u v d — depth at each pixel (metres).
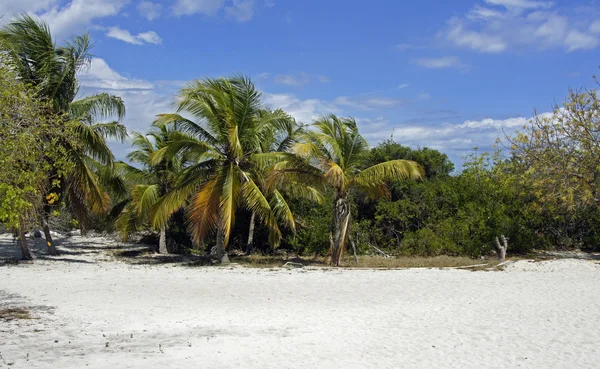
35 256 24.03
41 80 19.98
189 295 14.55
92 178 21.81
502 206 25.45
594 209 25.91
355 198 28.72
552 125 23.41
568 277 17.80
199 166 22.02
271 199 23.19
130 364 8.12
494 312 12.45
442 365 8.44
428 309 12.80
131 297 14.15
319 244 24.81
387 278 17.45
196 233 20.73
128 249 30.02
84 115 21.25
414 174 20.36
